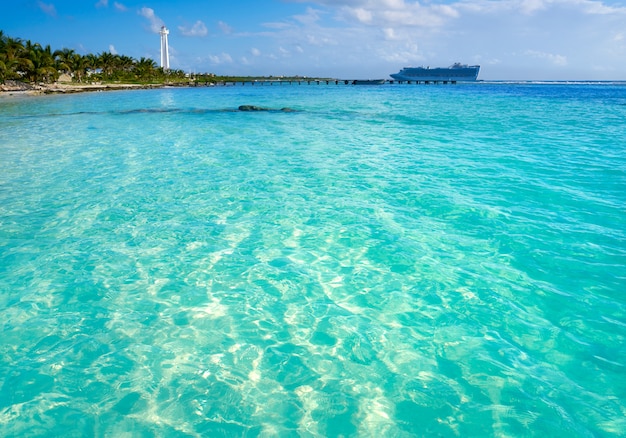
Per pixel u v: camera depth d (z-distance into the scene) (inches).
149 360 170.9
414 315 203.0
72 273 241.8
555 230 297.9
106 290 224.2
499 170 473.4
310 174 461.4
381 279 236.8
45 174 461.1
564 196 373.7
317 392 154.5
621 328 189.8
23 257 260.7
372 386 157.6
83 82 3548.2
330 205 357.1
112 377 161.0
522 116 1086.4
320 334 189.2
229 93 2807.6
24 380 159.3
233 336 187.2
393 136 740.7
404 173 463.2
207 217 330.0
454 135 746.2
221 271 245.9
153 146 640.4
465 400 149.9
